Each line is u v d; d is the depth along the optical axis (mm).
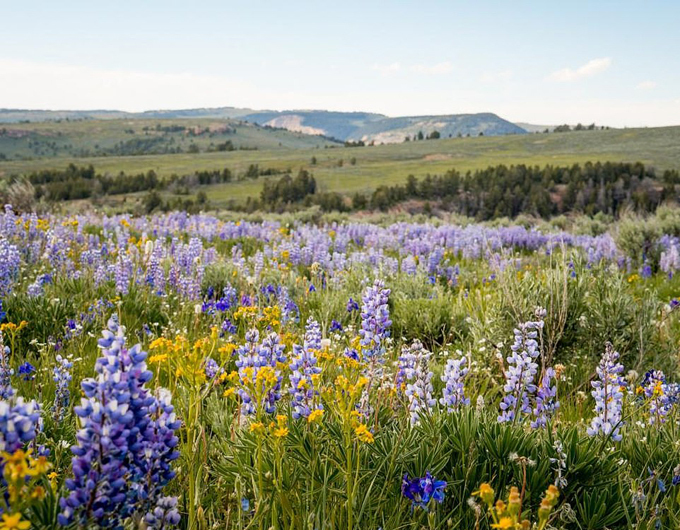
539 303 5941
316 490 2822
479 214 98188
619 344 5918
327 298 7535
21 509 2053
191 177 181750
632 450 3504
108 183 167750
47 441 3176
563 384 5395
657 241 14664
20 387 4113
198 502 2713
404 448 3049
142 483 2127
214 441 3340
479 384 4988
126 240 12391
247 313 4316
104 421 1906
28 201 18047
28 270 8273
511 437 3070
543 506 1850
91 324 5855
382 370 4188
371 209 109250
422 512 2758
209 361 3732
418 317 7016
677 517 2924
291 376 3199
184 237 16391
